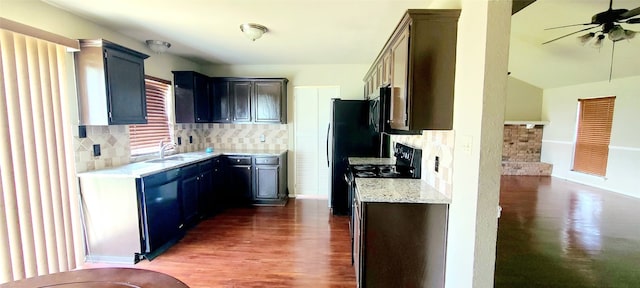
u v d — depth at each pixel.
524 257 2.70
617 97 5.34
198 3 2.23
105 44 2.44
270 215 3.94
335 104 3.98
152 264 2.58
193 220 3.49
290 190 4.93
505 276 2.36
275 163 4.33
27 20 2.11
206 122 4.39
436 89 1.82
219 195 4.27
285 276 2.38
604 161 5.66
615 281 2.29
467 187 1.60
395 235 1.94
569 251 2.84
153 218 2.69
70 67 2.43
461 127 1.70
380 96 2.40
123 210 2.56
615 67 4.88
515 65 6.34
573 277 2.35
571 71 5.66
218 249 2.88
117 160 2.97
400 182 2.33
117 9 2.35
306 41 3.30
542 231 3.38
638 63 4.51
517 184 6.07
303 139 4.85
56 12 2.31
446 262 1.92
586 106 6.11
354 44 3.43
